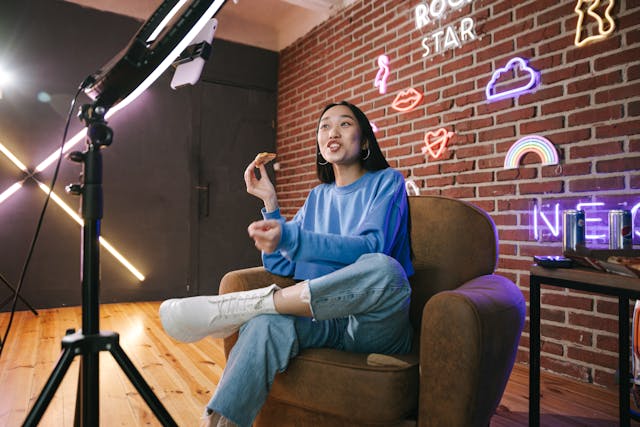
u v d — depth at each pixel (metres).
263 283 1.34
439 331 0.94
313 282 1.03
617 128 1.77
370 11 3.12
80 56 3.37
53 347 2.30
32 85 3.21
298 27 3.94
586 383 1.85
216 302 1.05
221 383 1.00
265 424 1.17
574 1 1.93
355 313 1.04
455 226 1.37
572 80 1.93
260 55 4.14
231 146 3.99
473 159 2.35
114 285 3.47
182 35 0.83
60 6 3.31
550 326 2.00
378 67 3.03
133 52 0.81
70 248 3.30
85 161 0.86
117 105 0.94
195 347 2.35
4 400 1.64
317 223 1.51
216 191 3.91
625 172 1.75
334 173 1.60
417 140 2.70
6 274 3.11
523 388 1.81
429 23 2.64
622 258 1.11
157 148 3.65
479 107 2.33
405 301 1.05
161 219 3.66
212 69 3.90
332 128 1.45
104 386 1.79
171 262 3.69
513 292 1.13
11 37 3.16
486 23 2.30
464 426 0.91
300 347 1.09
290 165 4.00
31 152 3.20
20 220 3.16
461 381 0.91
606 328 1.79
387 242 1.23
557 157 1.97
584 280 1.13
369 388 0.96
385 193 1.31
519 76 2.14
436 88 2.58
